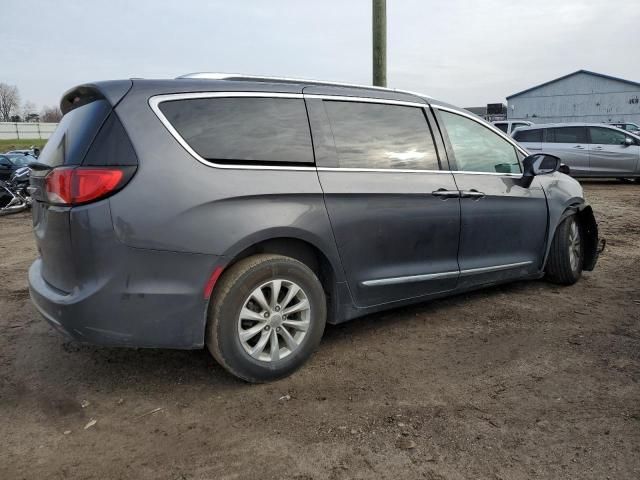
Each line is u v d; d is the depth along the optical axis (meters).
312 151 3.34
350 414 2.82
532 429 2.65
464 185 4.09
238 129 3.10
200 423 2.75
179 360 3.52
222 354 2.96
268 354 3.14
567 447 2.50
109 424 2.76
